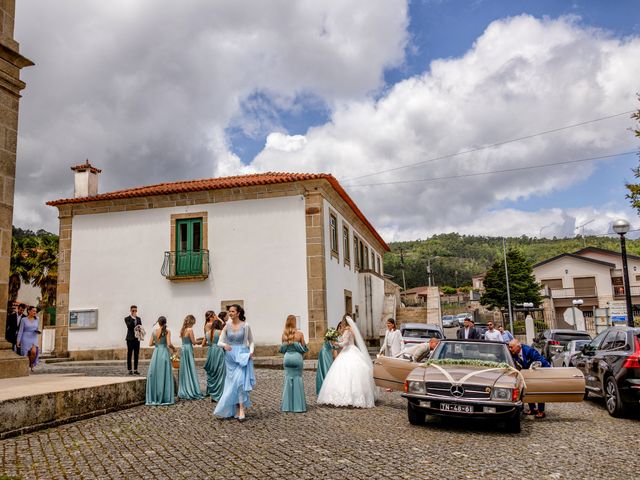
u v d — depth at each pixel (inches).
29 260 1194.0
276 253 780.6
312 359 745.0
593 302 2306.8
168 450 243.4
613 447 259.9
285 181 782.5
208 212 809.5
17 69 449.1
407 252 7007.9
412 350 389.4
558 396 325.4
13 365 404.2
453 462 225.6
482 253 7293.3
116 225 840.9
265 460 225.6
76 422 312.5
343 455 235.5
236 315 328.5
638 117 475.5
